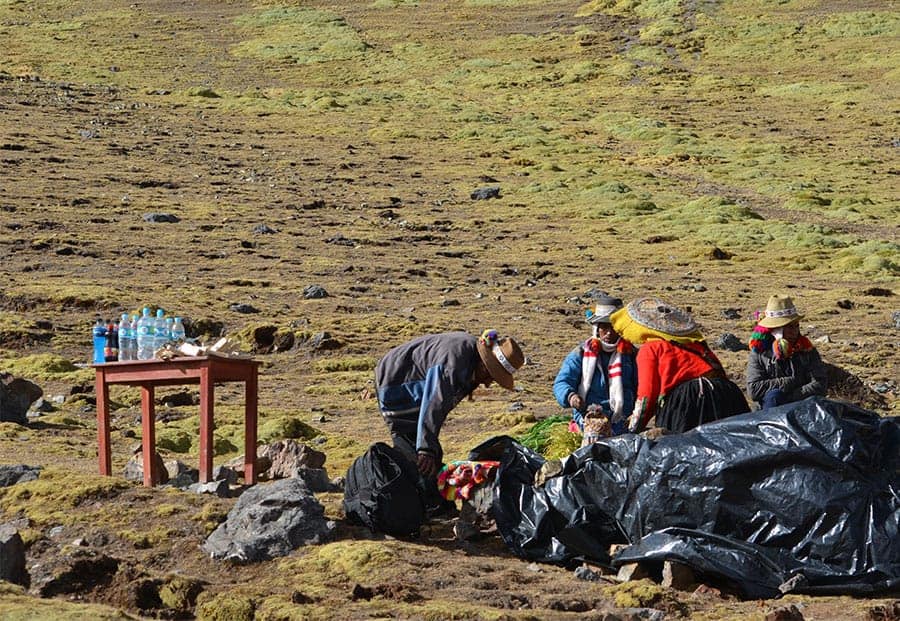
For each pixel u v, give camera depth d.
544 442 10.66
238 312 27.09
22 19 119.19
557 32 118.50
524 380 21.11
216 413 17.16
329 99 79.44
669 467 8.73
